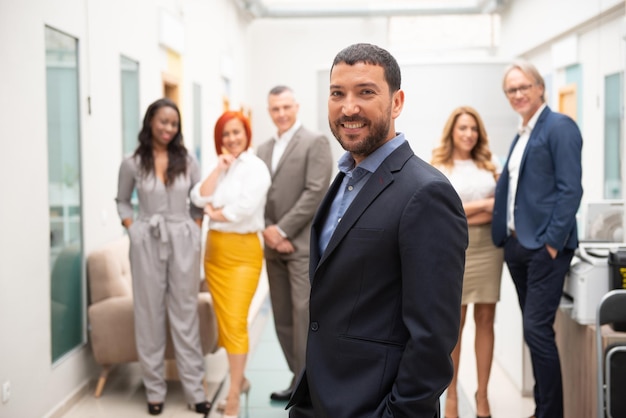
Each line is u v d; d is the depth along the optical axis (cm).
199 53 834
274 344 563
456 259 164
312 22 1191
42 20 379
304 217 392
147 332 400
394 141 176
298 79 1197
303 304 394
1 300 331
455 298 164
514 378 443
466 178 374
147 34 609
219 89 961
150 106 396
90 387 444
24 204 356
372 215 169
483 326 381
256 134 1207
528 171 341
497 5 1039
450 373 165
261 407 414
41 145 376
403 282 165
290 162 400
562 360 371
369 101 170
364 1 1097
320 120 625
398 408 163
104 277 437
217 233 392
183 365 402
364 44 174
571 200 325
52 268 393
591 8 645
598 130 652
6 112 336
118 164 518
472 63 620
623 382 279
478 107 626
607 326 320
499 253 376
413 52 1201
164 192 399
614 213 415
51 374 388
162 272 401
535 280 338
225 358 517
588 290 325
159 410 400
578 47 723
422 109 626
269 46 1199
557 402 335
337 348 174
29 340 361
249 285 394
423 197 163
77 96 434
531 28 912
